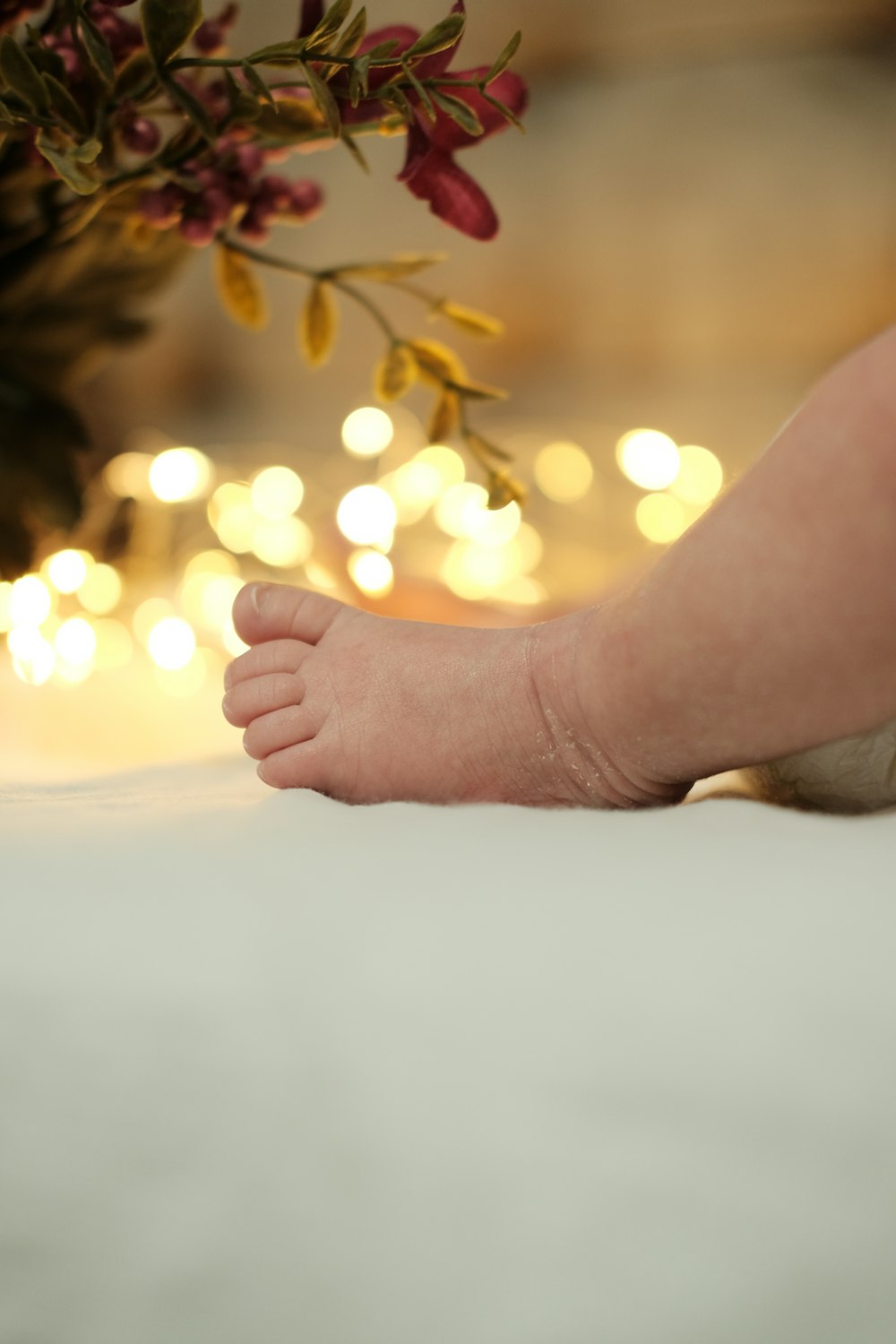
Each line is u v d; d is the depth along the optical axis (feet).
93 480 1.98
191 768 1.11
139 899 0.80
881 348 0.86
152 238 1.32
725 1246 0.75
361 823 0.87
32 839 0.85
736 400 3.57
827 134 3.54
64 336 1.46
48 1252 0.77
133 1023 0.77
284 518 2.15
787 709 0.88
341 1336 0.76
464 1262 0.75
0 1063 0.77
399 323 3.71
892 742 0.90
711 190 3.59
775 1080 0.75
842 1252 0.75
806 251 3.55
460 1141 0.75
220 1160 0.76
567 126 3.72
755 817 0.86
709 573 0.88
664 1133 0.75
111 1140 0.77
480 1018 0.76
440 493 2.27
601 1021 0.76
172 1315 0.76
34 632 1.56
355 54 1.10
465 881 0.80
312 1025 0.76
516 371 3.76
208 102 1.18
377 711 0.98
